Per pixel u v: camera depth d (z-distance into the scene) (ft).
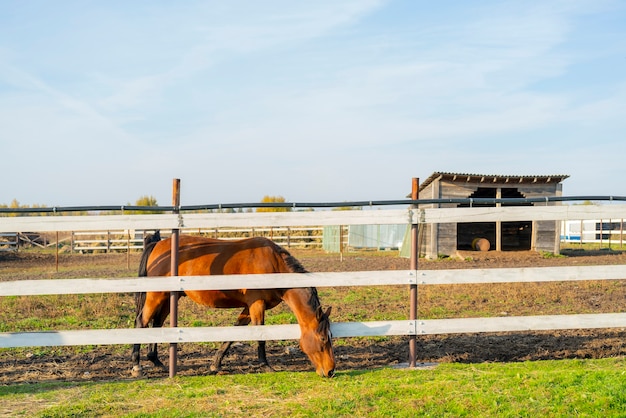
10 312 37.86
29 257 93.66
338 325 22.49
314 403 17.69
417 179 23.21
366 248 111.86
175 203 22.38
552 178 80.48
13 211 21.80
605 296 43.60
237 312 37.73
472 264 68.95
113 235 117.39
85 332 21.63
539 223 81.71
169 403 18.16
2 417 17.04
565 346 27.73
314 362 21.57
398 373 21.58
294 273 22.45
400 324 22.72
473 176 78.23
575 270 23.09
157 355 25.68
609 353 26.08
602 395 16.94
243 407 17.70
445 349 27.63
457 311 37.29
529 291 45.42
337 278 22.43
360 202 22.86
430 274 22.79
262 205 22.77
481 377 19.81
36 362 25.73
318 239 119.75
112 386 20.48
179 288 21.98
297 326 22.15
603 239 131.54
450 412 16.66
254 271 23.04
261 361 24.54
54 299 42.11
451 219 23.13
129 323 34.88
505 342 28.91
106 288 21.79
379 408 17.12
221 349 23.68
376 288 48.93
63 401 18.69
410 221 22.90
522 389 18.04
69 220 22.04
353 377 21.04
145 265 24.95
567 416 15.98
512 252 81.05
